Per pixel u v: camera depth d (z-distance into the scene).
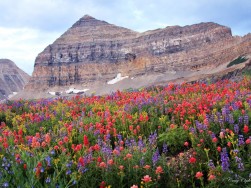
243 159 8.75
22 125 15.12
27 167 8.52
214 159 9.20
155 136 11.23
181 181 8.33
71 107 19.59
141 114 14.81
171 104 16.25
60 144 10.58
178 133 11.55
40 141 11.85
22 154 9.41
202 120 12.51
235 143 9.35
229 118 11.03
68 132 12.38
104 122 14.69
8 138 12.87
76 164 8.86
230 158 9.20
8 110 19.97
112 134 13.02
